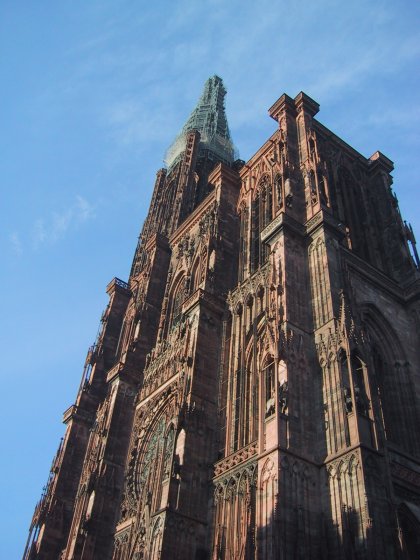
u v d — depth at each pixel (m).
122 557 49.84
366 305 47.25
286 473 34.12
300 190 52.62
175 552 40.00
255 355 47.75
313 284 44.38
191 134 102.69
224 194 66.62
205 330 53.28
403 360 46.50
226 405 48.22
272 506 33.09
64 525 64.56
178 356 57.91
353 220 58.56
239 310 53.44
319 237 46.50
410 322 50.00
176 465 44.16
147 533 46.34
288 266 44.88
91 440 66.12
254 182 65.38
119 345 80.00
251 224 61.12
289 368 38.69
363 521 30.94
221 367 51.34
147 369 64.88
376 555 29.59
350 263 48.09
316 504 33.91
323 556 31.55
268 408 37.56
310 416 37.44
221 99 135.50
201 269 62.25
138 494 53.44
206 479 44.44
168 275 75.19
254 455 40.59
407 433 42.84
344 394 36.41
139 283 80.88
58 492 66.44
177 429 46.31
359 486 32.25
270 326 41.84
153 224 97.88
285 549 31.48
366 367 37.44
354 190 62.19
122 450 59.91
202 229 68.50
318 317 42.03
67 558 53.22
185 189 93.44
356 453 33.31
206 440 46.53
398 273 54.16
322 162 53.75
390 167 65.81
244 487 40.22
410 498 36.69
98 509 54.78
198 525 41.78
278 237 47.28
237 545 37.66
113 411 62.19
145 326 70.88
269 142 64.44
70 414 73.38
